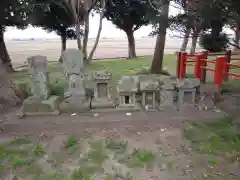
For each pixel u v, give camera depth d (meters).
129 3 14.99
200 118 4.76
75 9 12.67
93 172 3.09
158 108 5.23
